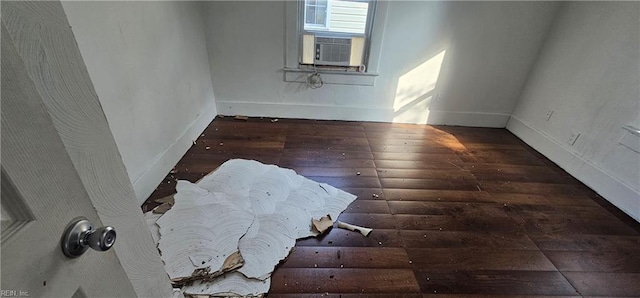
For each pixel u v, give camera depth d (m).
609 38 2.07
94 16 1.28
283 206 1.74
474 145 2.73
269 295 1.23
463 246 1.56
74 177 0.44
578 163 2.25
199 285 1.25
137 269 0.71
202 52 2.57
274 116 3.05
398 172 2.22
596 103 2.15
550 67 2.60
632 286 1.39
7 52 0.33
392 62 2.81
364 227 1.65
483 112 3.08
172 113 2.06
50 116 0.41
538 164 2.46
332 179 2.07
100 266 0.53
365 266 1.40
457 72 2.87
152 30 1.75
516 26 2.63
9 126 0.34
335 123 3.02
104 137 0.55
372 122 3.10
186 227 1.51
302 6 2.56
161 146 1.92
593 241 1.65
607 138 2.05
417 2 2.54
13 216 0.37
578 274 1.44
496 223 1.75
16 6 0.36
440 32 2.67
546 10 2.55
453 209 1.85
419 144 2.69
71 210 0.44
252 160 2.21
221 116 2.98
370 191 1.97
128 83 1.54
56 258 0.42
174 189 1.83
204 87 2.65
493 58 2.79
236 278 1.29
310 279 1.32
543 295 1.32
